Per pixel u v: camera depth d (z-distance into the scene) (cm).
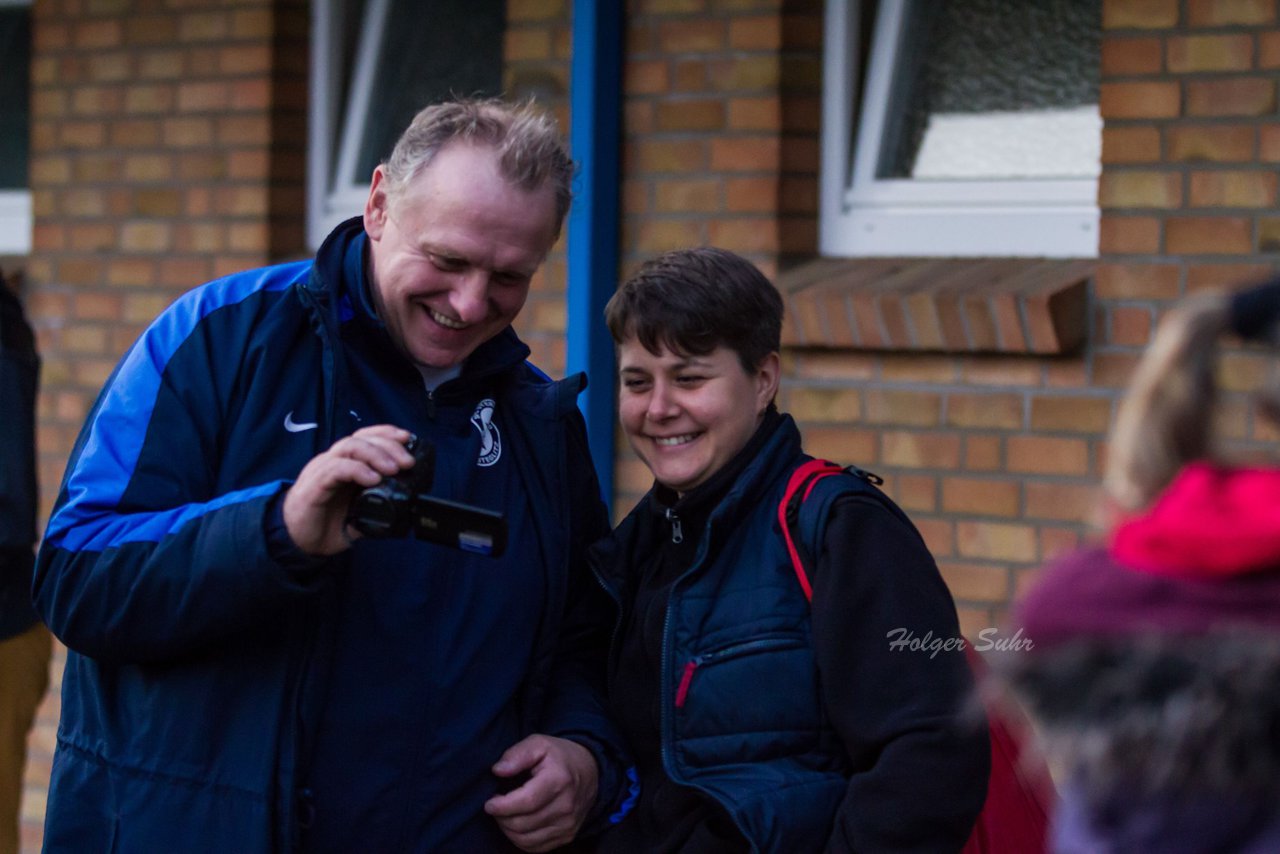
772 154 460
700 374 256
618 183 475
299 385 255
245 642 246
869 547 244
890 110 474
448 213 245
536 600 273
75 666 260
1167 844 168
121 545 239
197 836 242
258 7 527
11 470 382
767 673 246
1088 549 184
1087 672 172
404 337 259
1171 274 411
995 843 247
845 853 232
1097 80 450
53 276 560
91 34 553
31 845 557
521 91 491
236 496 238
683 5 468
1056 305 410
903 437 443
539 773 264
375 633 253
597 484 294
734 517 255
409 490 232
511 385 280
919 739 233
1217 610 168
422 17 544
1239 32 402
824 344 445
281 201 533
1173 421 177
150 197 545
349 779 251
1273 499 169
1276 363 177
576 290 459
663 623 258
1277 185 400
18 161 598
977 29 465
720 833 247
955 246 459
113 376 259
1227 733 164
